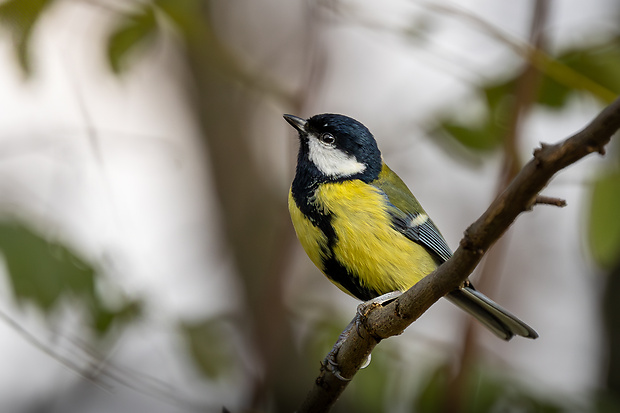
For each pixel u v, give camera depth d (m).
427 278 5.03
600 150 3.75
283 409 9.80
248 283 10.88
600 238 6.17
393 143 9.94
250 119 11.94
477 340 7.99
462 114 8.16
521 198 4.07
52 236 6.99
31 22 6.92
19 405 10.06
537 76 7.63
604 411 7.86
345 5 7.92
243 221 11.41
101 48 7.93
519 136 7.64
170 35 8.41
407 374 8.02
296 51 11.48
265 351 8.27
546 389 8.01
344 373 5.83
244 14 11.67
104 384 7.09
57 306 6.85
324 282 10.96
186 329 7.78
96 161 8.34
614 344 9.93
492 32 7.48
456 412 7.59
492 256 8.48
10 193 8.38
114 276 7.45
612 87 7.56
